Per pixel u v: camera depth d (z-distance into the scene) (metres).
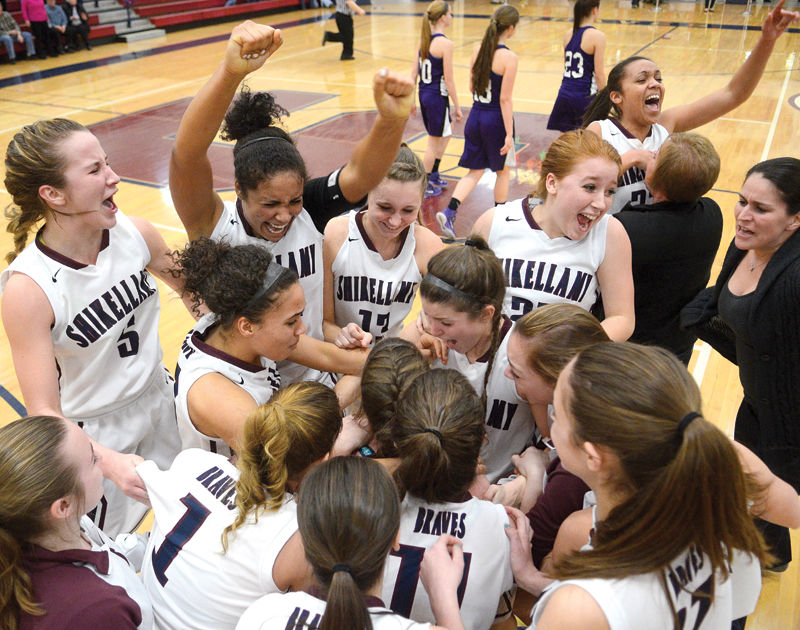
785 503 1.50
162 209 6.73
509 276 2.36
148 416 2.39
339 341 2.37
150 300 2.37
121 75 13.04
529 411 2.11
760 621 2.54
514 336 1.75
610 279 2.34
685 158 2.49
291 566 1.43
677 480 1.06
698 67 12.89
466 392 1.52
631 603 1.09
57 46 14.91
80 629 1.36
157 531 1.62
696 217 2.60
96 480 1.53
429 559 1.44
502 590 1.57
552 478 1.75
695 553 1.18
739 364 2.44
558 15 20.17
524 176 7.61
